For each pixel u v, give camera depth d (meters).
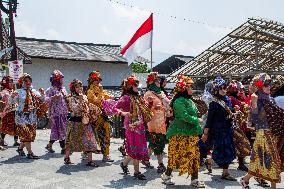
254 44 19.14
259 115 6.18
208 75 21.91
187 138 6.81
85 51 30.23
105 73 29.62
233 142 7.49
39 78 27.20
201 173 8.07
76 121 8.30
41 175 7.41
